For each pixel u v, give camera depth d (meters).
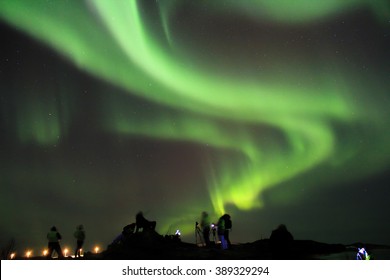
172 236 14.06
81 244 13.55
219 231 13.12
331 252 12.78
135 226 12.79
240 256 11.24
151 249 11.44
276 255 10.69
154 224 12.59
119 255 11.16
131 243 11.69
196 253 11.64
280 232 10.90
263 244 13.36
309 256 11.55
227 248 12.91
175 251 11.89
